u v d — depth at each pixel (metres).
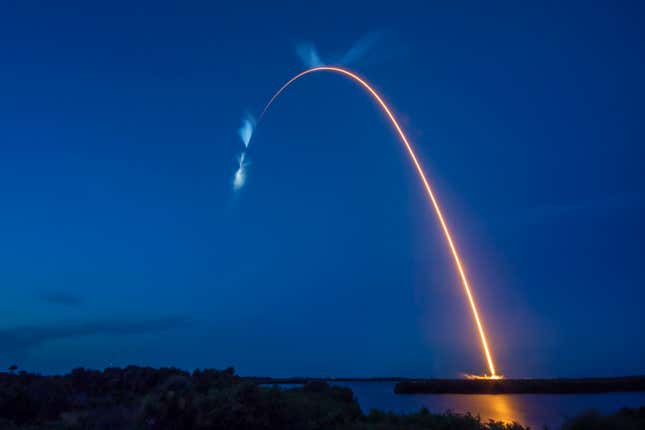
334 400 29.62
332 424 24.22
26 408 31.73
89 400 38.28
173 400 23.78
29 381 39.84
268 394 24.00
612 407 40.28
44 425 28.64
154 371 46.34
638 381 60.84
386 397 56.22
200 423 22.36
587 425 17.92
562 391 60.03
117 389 43.00
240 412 22.50
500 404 46.41
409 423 24.09
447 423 23.61
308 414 24.34
